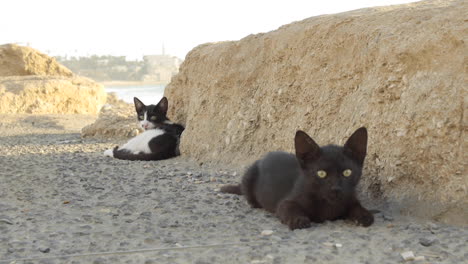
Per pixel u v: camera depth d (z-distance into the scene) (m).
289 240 1.09
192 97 1.84
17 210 1.25
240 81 1.66
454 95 1.16
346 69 1.39
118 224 1.18
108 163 1.71
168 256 1.04
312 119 1.45
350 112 1.35
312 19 1.55
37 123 3.30
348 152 1.15
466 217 1.12
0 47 5.36
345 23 1.42
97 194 1.37
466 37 1.17
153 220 1.20
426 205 1.17
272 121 1.57
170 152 1.77
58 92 4.32
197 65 1.88
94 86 4.68
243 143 1.62
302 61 1.50
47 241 1.10
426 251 1.04
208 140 1.70
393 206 1.21
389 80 1.26
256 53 1.65
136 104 2.08
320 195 1.16
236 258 1.03
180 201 1.31
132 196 1.35
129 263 1.02
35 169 1.61
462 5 1.24
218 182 1.46
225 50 1.72
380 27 1.32
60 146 2.15
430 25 1.23
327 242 1.07
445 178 1.16
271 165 1.26
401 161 1.21
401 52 1.24
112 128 2.45
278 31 1.62
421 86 1.21
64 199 1.33
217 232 1.14
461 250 1.03
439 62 1.20
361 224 1.14
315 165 1.15
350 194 1.16
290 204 1.17
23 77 4.70
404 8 1.35
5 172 1.57
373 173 1.26
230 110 1.68
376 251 1.04
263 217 1.21
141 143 1.78
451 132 1.16
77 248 1.07
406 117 1.21
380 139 1.26
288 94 1.53
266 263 1.02
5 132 2.88
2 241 1.09
